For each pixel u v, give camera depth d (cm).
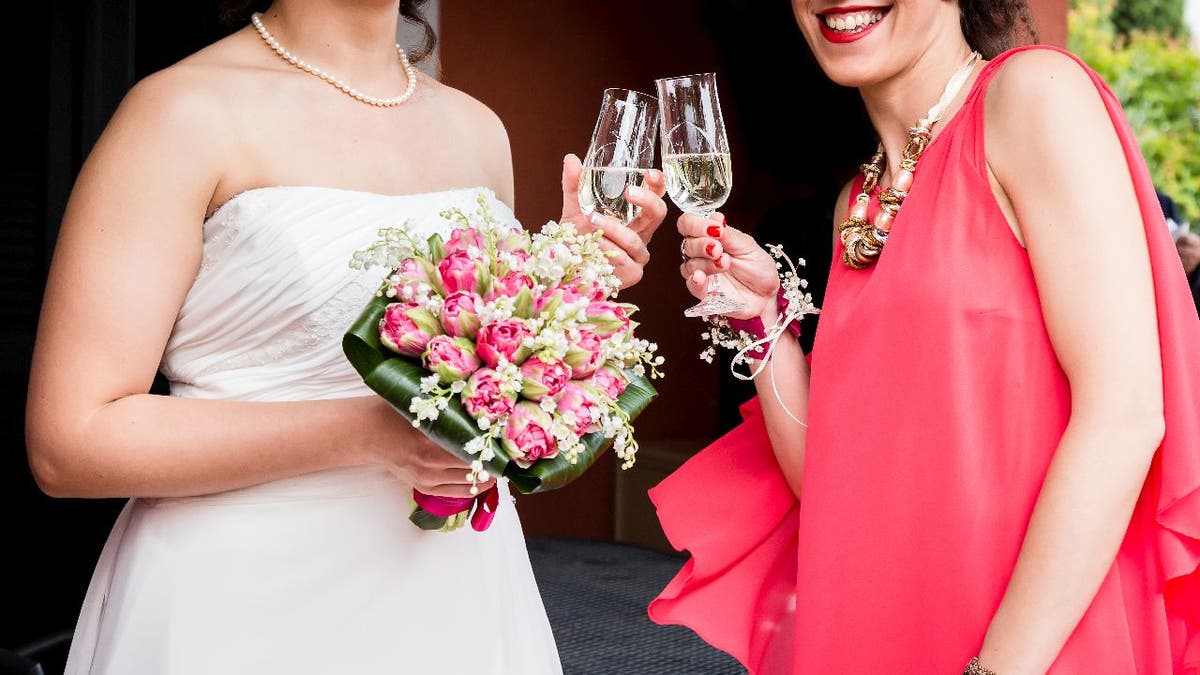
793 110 502
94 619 165
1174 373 150
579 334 143
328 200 159
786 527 205
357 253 149
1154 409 148
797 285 191
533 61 510
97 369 146
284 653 156
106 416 145
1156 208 153
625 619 342
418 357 143
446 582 168
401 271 145
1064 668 152
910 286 165
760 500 203
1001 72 163
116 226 149
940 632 159
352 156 169
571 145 523
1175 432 149
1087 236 149
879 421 167
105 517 314
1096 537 147
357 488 162
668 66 539
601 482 537
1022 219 156
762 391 197
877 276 170
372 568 162
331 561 159
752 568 204
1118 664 152
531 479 141
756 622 203
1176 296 152
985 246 161
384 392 140
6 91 303
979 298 159
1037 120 154
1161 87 1020
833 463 171
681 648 317
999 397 158
